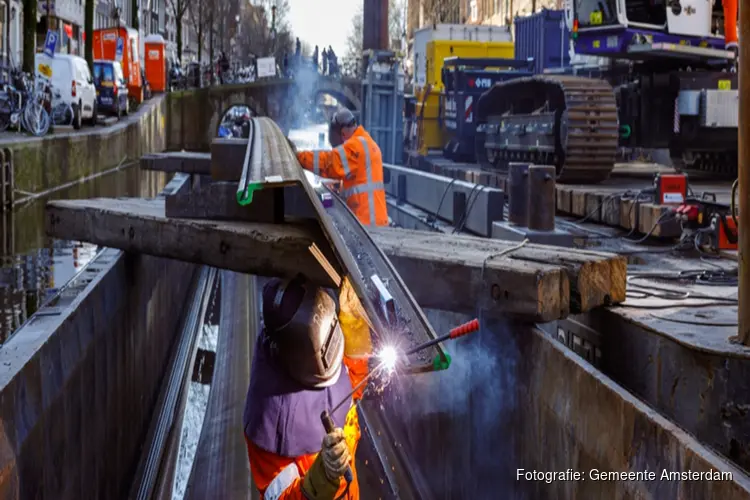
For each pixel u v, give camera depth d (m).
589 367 4.08
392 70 18.78
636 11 14.36
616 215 10.06
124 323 7.18
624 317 5.00
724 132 14.63
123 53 49.31
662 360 4.61
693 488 3.16
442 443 6.14
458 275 5.03
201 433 8.12
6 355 4.20
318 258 3.35
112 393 6.52
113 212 6.45
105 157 31.64
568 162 12.86
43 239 13.81
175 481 7.14
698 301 5.43
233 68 68.38
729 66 14.88
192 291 14.16
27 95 23.12
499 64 19.61
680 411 4.46
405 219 13.61
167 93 59.28
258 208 5.48
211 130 61.09
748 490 2.86
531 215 8.30
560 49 22.56
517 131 14.83
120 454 6.84
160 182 35.09
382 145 19.03
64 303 5.40
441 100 20.98
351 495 3.08
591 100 12.90
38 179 21.98
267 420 3.06
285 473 3.02
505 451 5.08
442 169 17.95
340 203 5.34
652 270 7.06
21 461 3.93
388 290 3.65
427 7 68.06
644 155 18.64
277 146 5.04
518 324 4.92
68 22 58.19
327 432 2.81
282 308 3.06
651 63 15.49
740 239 4.27
